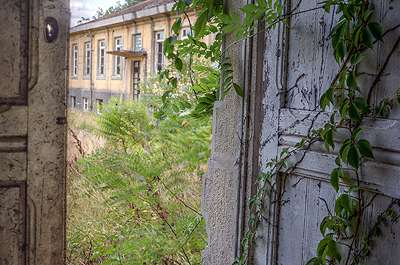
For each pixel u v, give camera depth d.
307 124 1.43
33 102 1.43
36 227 1.48
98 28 17.75
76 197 3.74
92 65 18.73
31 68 1.42
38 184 1.47
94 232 2.91
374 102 1.22
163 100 2.30
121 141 5.09
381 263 1.21
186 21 11.43
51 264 1.52
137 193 3.31
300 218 1.49
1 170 1.40
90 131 7.24
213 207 1.92
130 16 14.52
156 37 13.93
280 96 1.55
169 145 4.13
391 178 1.15
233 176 1.79
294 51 1.51
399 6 1.14
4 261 1.44
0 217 1.42
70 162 4.53
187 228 2.72
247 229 1.73
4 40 1.37
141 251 2.61
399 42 1.14
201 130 3.91
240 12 1.74
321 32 1.39
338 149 1.32
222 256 1.87
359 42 1.25
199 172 3.66
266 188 1.62
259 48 1.65
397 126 1.13
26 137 1.43
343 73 1.21
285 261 1.56
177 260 2.56
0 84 1.37
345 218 1.25
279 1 1.54
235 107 1.77
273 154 1.60
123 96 16.14
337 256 1.20
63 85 1.48
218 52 2.00
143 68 14.71
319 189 1.41
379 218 1.20
